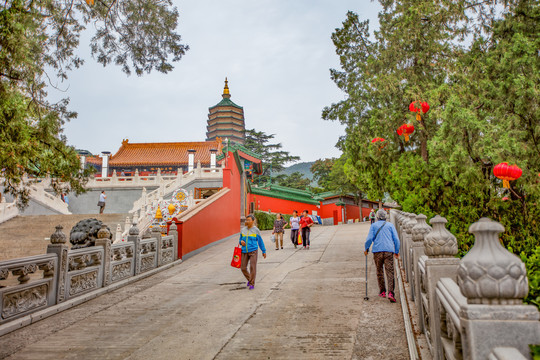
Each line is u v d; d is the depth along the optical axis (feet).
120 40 29.37
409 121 26.73
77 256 23.88
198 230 47.83
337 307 19.81
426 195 28.99
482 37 25.75
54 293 21.45
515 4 23.77
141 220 56.49
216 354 14.17
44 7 23.40
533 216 23.89
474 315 5.65
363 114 34.01
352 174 35.29
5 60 18.33
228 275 31.65
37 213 77.36
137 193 96.07
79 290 23.73
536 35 23.24
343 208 145.18
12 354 14.88
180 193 83.46
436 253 10.84
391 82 28.68
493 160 19.39
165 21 28.86
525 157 19.70
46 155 24.13
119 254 29.30
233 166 71.97
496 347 5.26
